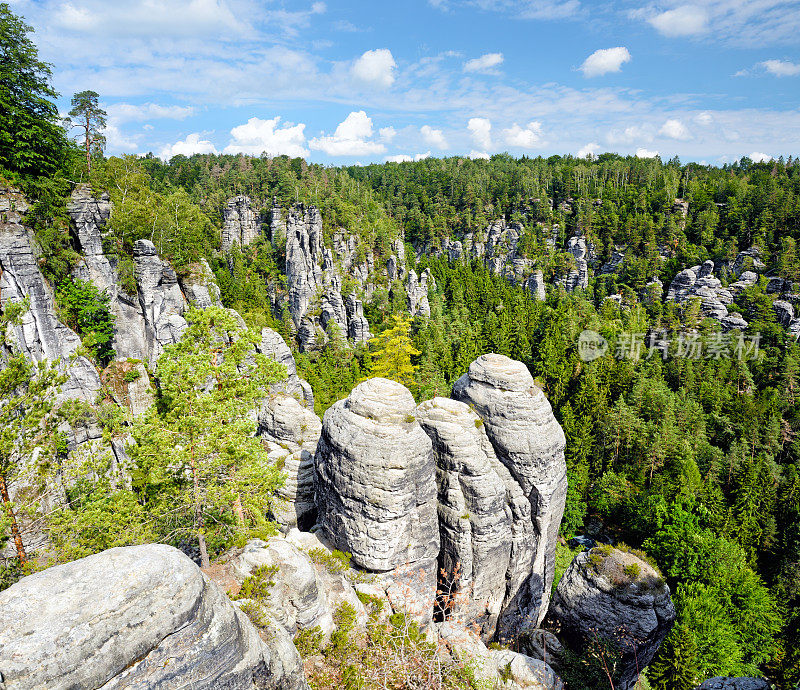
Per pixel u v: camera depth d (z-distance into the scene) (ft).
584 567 102.27
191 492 76.59
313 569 73.92
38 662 32.27
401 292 458.50
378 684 67.26
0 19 134.10
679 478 198.80
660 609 93.40
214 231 487.61
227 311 90.94
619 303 490.08
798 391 317.63
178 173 648.79
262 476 80.38
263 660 46.60
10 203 133.39
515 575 113.80
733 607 145.07
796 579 162.81
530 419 113.29
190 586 40.42
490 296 463.42
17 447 67.05
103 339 155.22
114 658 35.01
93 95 184.65
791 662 132.57
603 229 566.77
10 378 63.52
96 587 37.01
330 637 72.28
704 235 513.45
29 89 143.33
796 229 479.00
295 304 427.33
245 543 77.56
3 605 34.45
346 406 101.24
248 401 84.89
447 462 106.01
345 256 463.42
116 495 75.00
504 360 123.34
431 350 318.65
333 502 95.86
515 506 111.75
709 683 97.19
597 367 299.58
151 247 177.58
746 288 433.48
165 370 76.33
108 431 80.59
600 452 233.55
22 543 70.08
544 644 99.35
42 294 132.05
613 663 90.02
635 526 188.55
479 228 629.51
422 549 96.37
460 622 94.73
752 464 205.87
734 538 176.86
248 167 644.69
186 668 38.27
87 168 194.70
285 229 484.33
